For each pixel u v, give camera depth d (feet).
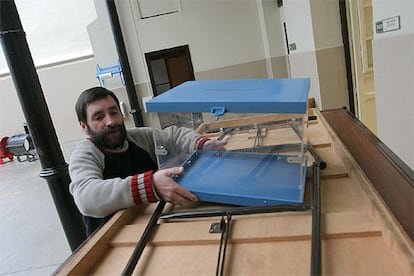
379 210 1.79
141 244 1.90
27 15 17.56
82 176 2.64
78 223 4.31
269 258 1.68
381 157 2.73
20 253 7.25
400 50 4.59
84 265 1.82
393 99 5.03
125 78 12.89
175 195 2.34
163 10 12.60
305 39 8.52
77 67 18.40
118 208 2.42
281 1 11.44
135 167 3.36
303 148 2.60
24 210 9.92
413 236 1.57
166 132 3.02
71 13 18.04
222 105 2.14
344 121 4.06
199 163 2.84
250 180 2.46
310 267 1.50
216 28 12.82
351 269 1.51
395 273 1.44
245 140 2.93
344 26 7.61
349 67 7.82
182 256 1.82
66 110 18.75
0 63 18.15
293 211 2.03
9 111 18.58
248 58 13.10
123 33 12.71
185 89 2.61
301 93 2.18
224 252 1.76
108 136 3.11
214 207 2.34
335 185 2.36
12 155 17.40
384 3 5.00
